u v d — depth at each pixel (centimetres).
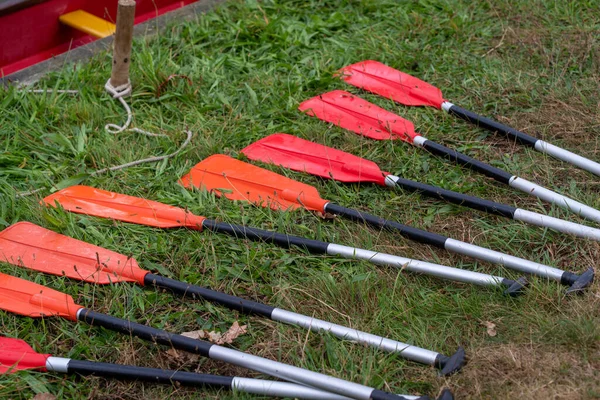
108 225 377
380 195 391
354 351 331
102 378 328
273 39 482
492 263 356
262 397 321
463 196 378
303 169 400
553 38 475
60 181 395
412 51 473
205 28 488
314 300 350
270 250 366
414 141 411
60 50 475
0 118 423
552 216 377
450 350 333
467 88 447
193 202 387
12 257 359
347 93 439
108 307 348
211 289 355
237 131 424
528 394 315
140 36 478
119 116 432
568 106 429
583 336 327
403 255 365
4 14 442
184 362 333
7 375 325
